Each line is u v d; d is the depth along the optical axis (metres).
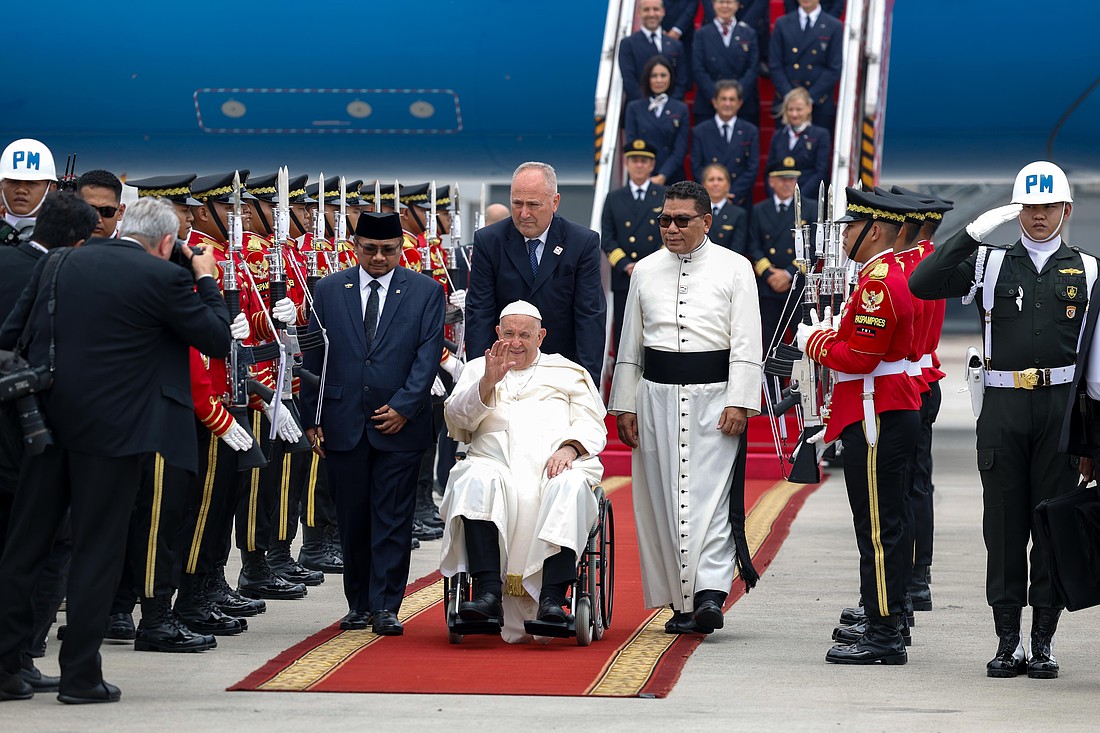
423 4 67.69
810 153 49.72
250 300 26.33
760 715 19.78
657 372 25.98
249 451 24.48
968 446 60.91
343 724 19.12
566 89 68.25
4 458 21.14
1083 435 22.31
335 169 71.38
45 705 20.28
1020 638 22.84
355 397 25.53
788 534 37.94
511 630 24.64
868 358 22.97
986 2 66.38
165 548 23.83
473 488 24.05
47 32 69.19
